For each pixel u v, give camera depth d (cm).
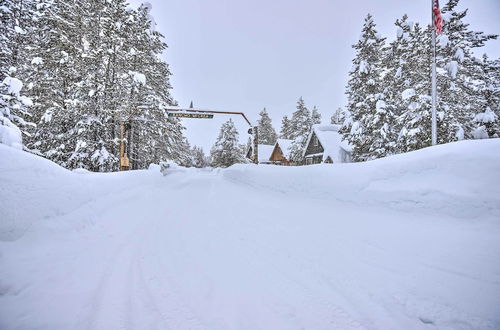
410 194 546
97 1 1616
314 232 484
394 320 225
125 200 803
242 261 361
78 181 590
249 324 217
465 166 505
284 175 1029
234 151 4247
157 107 1870
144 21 2000
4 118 845
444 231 413
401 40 1766
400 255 354
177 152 3181
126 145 1786
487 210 422
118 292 271
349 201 676
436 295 257
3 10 1096
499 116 1529
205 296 265
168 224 579
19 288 270
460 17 1549
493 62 1789
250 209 736
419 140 1373
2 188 388
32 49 1518
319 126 3412
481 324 213
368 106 1798
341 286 286
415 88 1546
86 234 479
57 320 218
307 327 214
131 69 1792
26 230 399
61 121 1492
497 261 303
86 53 1503
